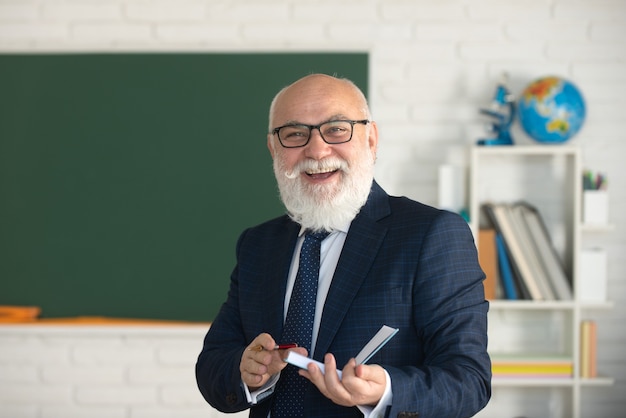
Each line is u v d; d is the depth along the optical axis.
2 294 3.70
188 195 3.69
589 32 3.66
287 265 1.76
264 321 1.73
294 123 1.69
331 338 1.60
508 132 3.54
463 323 1.57
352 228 1.70
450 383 1.47
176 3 3.71
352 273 1.64
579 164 3.46
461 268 1.62
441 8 3.68
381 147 3.68
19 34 3.72
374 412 1.43
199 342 3.69
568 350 3.58
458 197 3.55
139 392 3.69
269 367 1.50
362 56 3.63
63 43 3.72
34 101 3.71
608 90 3.66
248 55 3.67
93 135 3.71
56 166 3.71
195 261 3.68
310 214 1.70
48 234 3.70
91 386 3.70
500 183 3.68
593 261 3.50
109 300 3.68
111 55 3.70
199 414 3.69
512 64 3.67
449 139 3.68
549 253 3.50
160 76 3.69
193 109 3.69
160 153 3.70
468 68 3.68
